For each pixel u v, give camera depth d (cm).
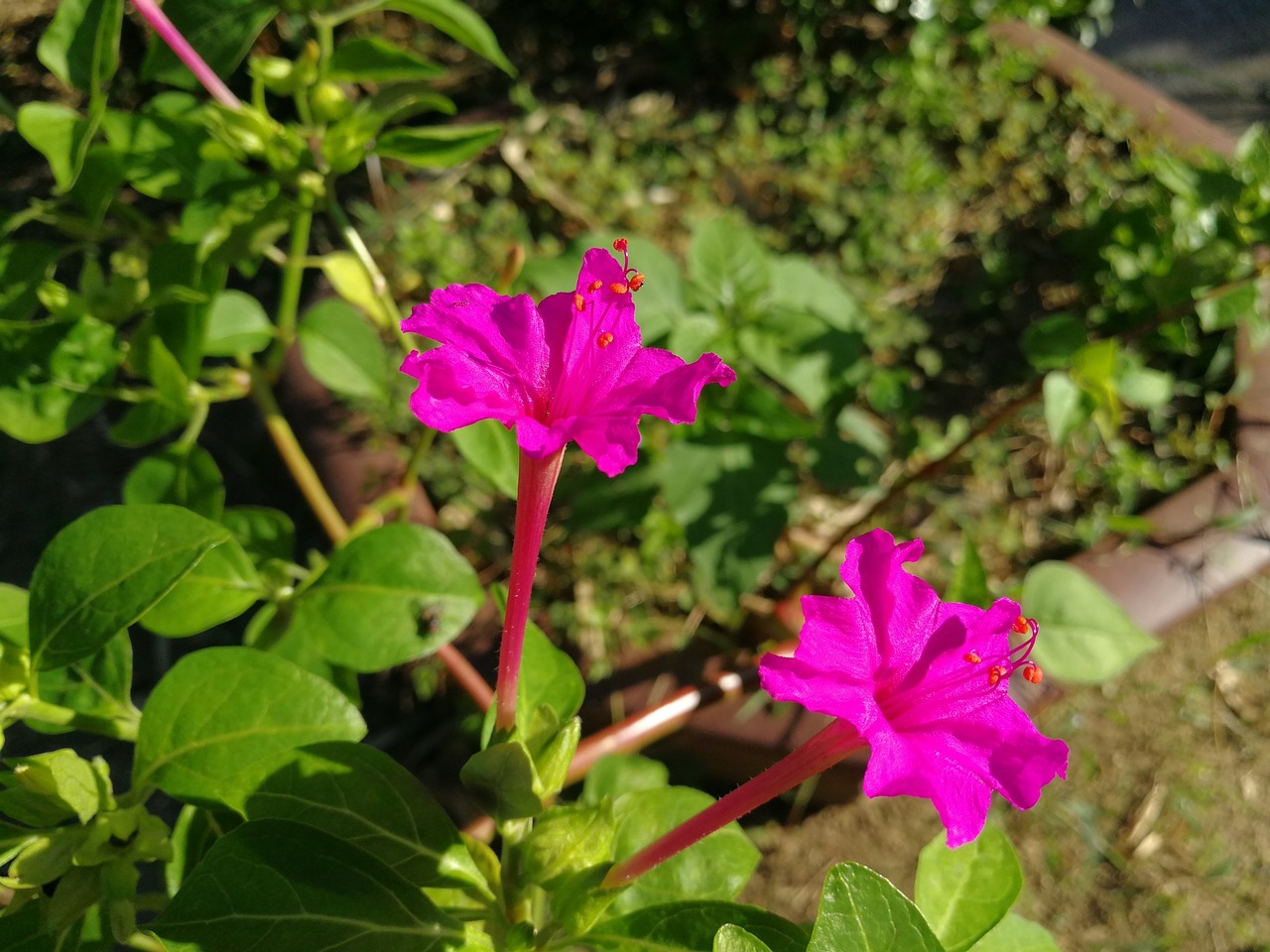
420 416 8
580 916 10
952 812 8
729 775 21
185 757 11
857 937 9
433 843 11
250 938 10
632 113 29
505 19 30
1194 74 35
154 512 10
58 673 12
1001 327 27
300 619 13
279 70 14
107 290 15
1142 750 23
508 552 22
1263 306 24
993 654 10
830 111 30
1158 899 22
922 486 24
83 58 12
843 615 9
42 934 10
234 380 17
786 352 19
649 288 20
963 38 31
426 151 14
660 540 22
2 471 24
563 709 12
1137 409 26
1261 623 25
